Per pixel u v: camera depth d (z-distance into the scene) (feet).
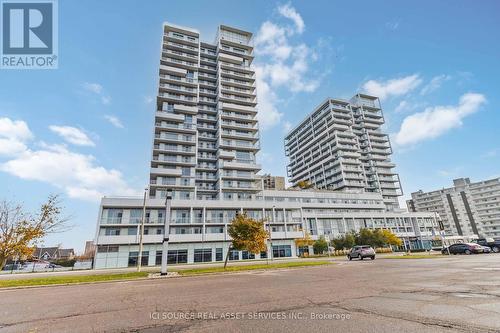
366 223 262.88
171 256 157.79
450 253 101.60
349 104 381.19
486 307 19.29
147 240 153.99
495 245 97.76
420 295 24.73
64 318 21.77
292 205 199.41
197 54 261.85
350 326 16.56
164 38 250.78
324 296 26.84
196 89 247.91
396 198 356.18
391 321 17.15
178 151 212.84
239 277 53.78
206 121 247.91
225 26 285.43
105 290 40.29
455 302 21.22
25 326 19.70
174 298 29.60
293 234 187.83
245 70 276.21
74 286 49.34
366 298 24.67
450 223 420.36
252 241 86.63
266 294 29.76
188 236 161.89
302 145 423.23
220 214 180.96
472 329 14.99
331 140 357.20
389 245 232.12
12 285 50.37
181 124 225.15
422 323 16.43
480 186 399.85
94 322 20.08
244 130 251.39
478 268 44.98
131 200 160.86
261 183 246.68
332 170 343.26
